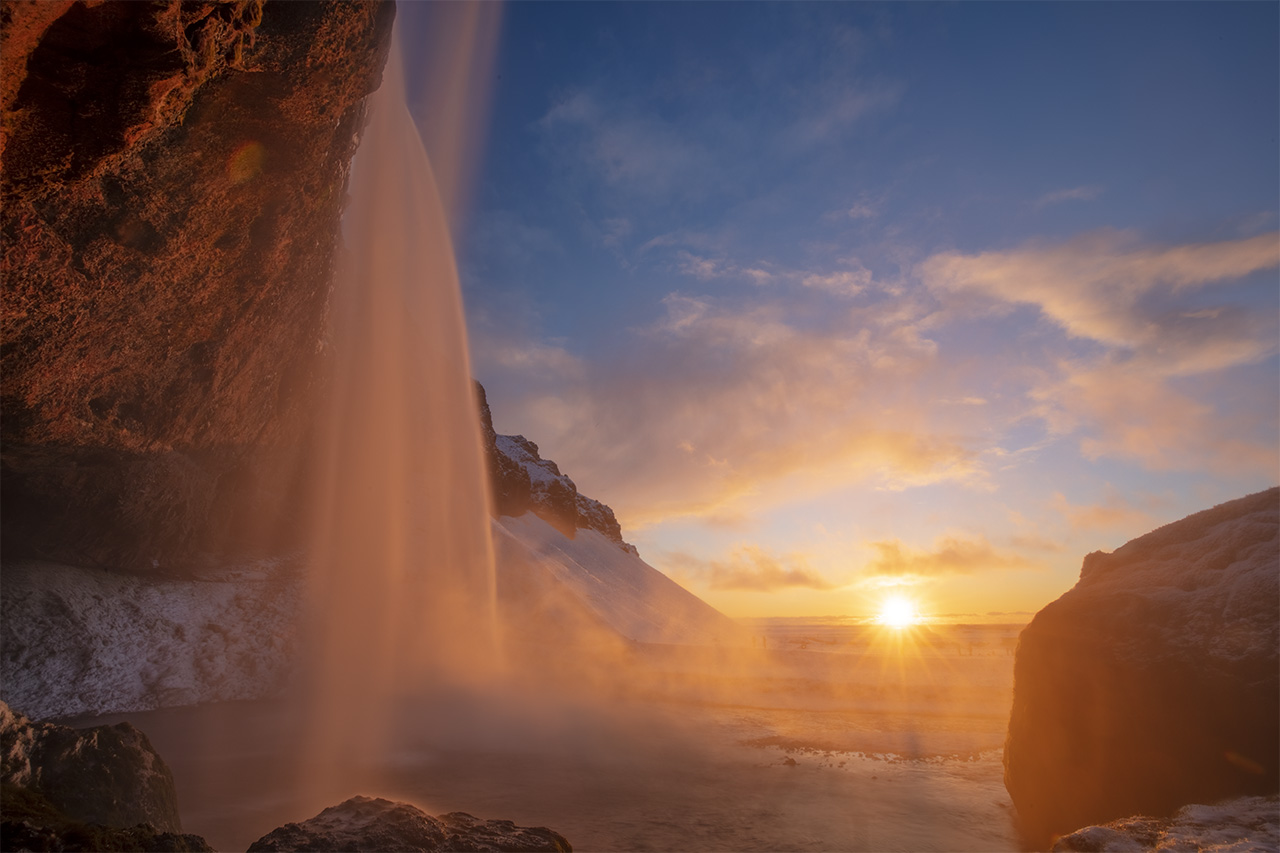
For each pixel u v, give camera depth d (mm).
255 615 23781
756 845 7980
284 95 10602
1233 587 6637
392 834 4359
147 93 6680
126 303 13273
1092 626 7445
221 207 12406
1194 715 6230
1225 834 4926
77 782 5234
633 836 8328
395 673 25062
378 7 10688
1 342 12234
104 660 19094
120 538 20828
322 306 21969
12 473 16688
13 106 6332
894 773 12148
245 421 21641
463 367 45406
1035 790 7957
